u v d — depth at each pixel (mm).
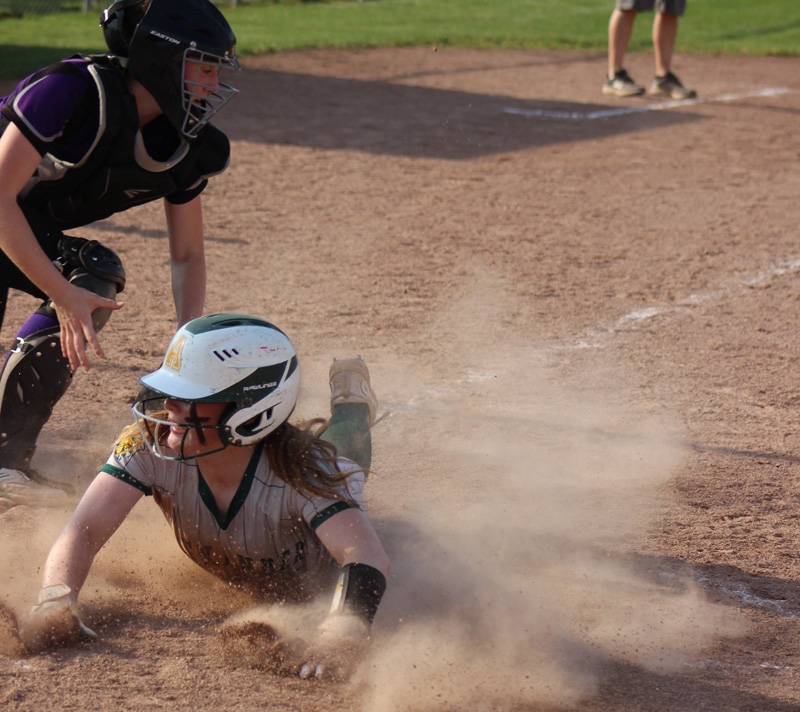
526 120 37281
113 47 10484
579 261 22547
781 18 66312
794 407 15719
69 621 9023
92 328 10727
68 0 61531
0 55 42562
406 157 31453
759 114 39781
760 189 29156
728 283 21469
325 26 57719
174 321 18281
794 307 20156
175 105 10328
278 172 29156
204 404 8797
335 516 9078
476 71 47094
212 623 9711
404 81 43781
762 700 8898
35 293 11797
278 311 18859
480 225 24953
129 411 14633
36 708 8211
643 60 51906
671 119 38281
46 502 11742
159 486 9422
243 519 9289
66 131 10344
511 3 70625
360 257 22219
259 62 46250
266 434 9062
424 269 21609
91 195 10883
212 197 26453
